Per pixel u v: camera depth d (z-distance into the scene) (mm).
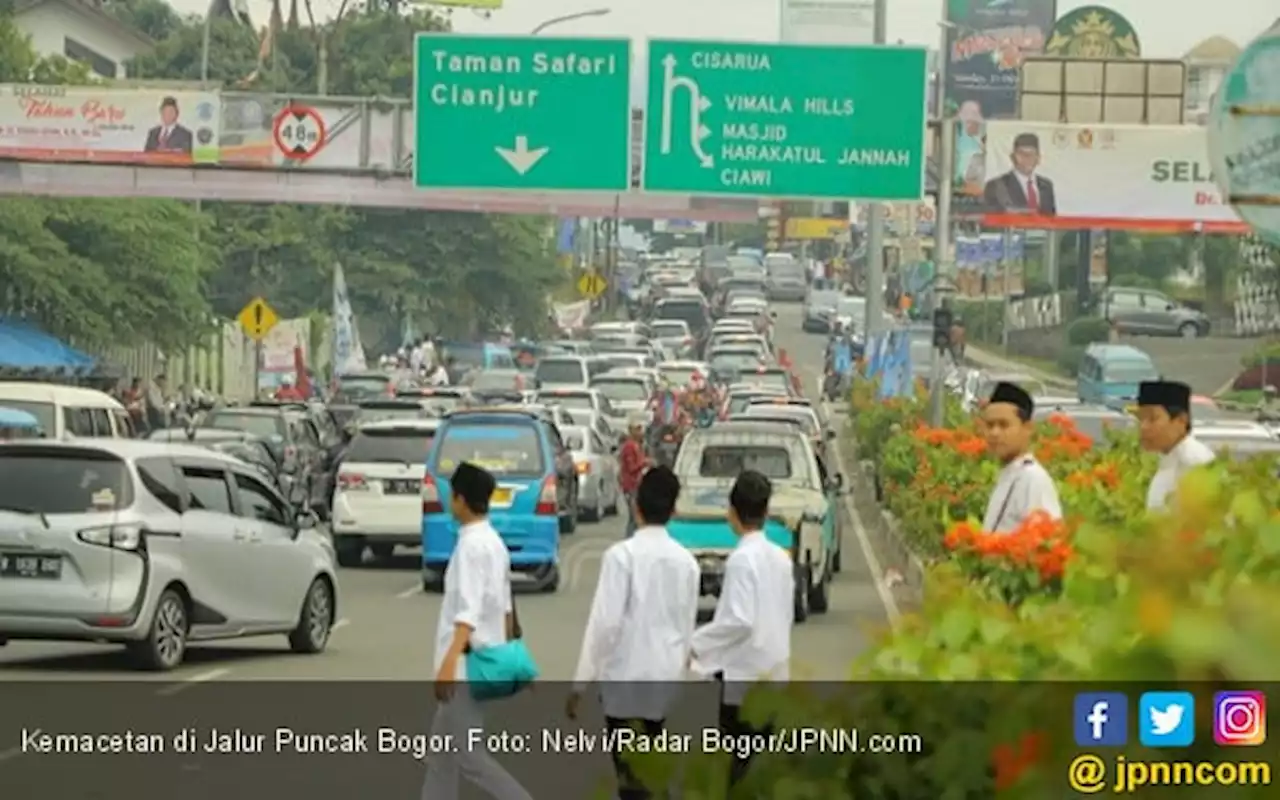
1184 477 17047
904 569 75312
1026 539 26188
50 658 50781
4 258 128125
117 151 105500
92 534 46562
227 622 49906
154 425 129000
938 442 83000
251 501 51969
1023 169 106062
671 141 96188
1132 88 115125
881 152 96562
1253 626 12641
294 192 107688
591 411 119812
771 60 96125
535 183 96625
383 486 79312
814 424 105438
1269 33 36500
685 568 27203
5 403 77375
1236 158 36781
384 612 63906
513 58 96438
